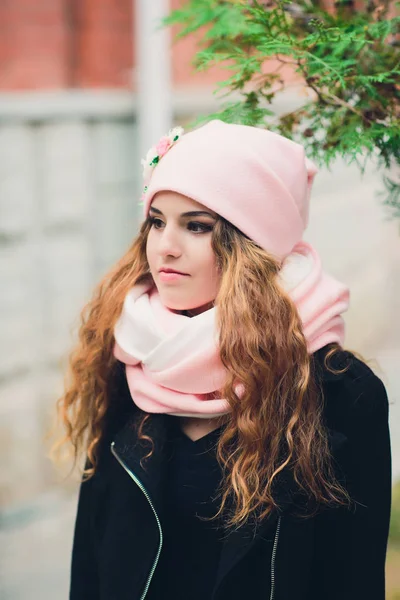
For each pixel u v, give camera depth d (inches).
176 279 59.5
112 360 68.1
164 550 62.5
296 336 57.7
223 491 59.4
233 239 58.1
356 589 60.3
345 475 59.6
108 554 63.6
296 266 60.8
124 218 171.0
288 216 59.2
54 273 157.9
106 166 165.8
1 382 150.2
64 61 159.2
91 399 69.8
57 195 156.6
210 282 59.6
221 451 59.4
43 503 154.9
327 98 67.7
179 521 61.6
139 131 167.8
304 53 63.7
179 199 58.2
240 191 57.2
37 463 157.2
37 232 154.1
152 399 61.2
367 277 213.6
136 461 61.4
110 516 64.9
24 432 154.9
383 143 67.6
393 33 68.1
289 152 60.0
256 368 57.1
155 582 62.7
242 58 67.3
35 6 152.7
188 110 173.9
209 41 84.8
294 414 57.4
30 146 150.6
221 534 60.4
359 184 200.7
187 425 62.4
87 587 70.7
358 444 59.4
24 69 152.2
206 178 57.1
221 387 58.7
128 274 65.9
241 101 69.4
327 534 61.0
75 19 159.6
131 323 62.7
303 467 57.2
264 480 57.7
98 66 164.2
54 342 159.0
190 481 61.0
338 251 197.9
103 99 162.1
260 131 59.7
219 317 57.5
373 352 215.6
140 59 164.6
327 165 67.7
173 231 58.9
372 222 211.2
